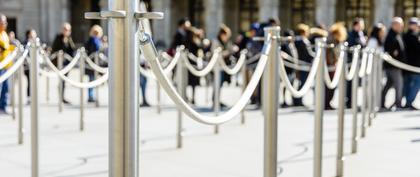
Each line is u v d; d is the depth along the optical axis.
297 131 13.66
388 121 15.59
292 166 9.83
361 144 11.95
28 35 21.59
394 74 18.30
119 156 4.23
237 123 14.94
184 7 63.19
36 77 7.39
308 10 59.19
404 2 56.19
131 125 4.21
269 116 6.33
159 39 60.97
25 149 11.20
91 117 15.95
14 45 17.55
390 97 23.03
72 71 37.59
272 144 6.36
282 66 6.74
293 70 19.22
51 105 19.17
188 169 9.50
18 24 60.97
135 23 4.15
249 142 12.09
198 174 9.14
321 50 7.78
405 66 17.44
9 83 18.86
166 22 61.38
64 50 21.36
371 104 15.23
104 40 25.44
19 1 60.81
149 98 21.66
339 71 8.88
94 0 64.25
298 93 7.13
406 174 9.26
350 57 18.81
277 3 57.88
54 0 61.09
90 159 10.22
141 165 9.77
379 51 17.81
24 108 18.00
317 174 7.90
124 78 4.15
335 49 16.77
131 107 4.19
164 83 4.66
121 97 4.16
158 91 16.95
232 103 20.14
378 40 20.25
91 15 4.22
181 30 20.61
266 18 57.66
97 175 9.02
